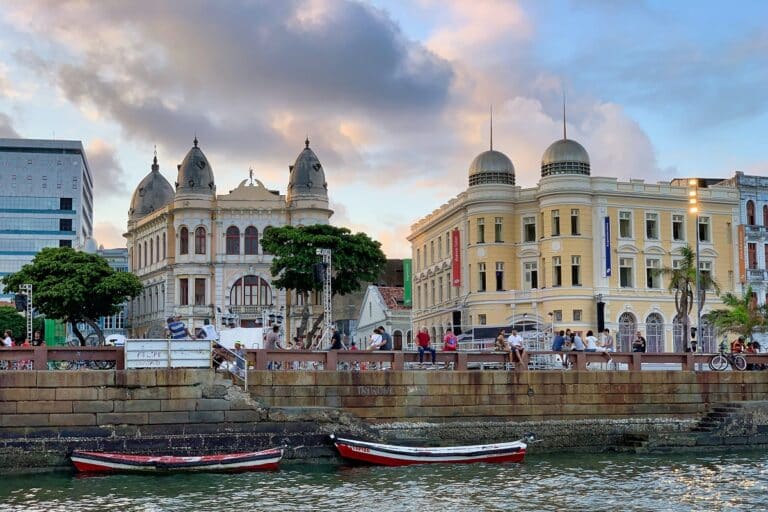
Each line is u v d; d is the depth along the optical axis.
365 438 44.47
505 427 47.88
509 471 42.22
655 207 86.62
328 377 45.97
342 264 87.00
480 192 87.00
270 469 41.72
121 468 40.53
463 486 38.44
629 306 84.31
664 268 77.75
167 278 111.50
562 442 48.59
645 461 45.44
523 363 49.06
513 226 86.94
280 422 43.34
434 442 46.72
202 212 109.62
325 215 110.62
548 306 83.50
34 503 34.88
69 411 41.38
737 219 89.38
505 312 85.75
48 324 118.88
